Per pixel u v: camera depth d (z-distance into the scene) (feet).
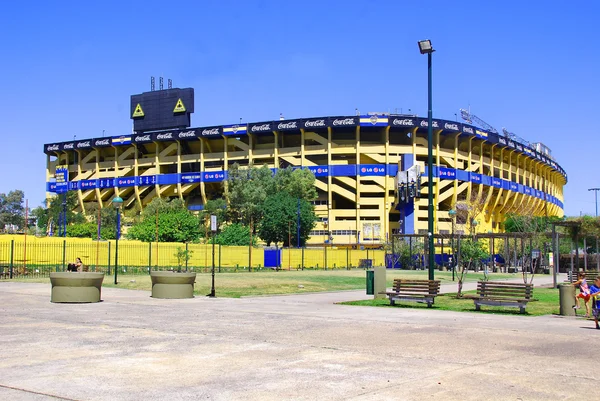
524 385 27.40
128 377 29.09
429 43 82.38
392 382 28.02
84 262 166.20
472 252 133.59
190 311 61.21
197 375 29.60
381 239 325.21
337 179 365.61
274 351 36.68
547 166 482.69
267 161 383.24
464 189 370.94
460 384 27.58
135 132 428.97
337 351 36.70
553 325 50.52
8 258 159.43
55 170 463.83
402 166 351.87
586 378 28.96
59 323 50.34
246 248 198.29
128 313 58.90
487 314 59.88
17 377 28.94
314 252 220.43
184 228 271.69
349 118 350.64
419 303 72.38
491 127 428.15
